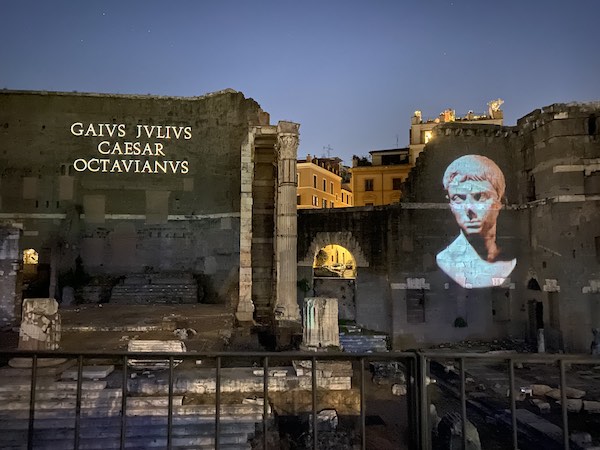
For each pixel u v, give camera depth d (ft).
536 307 111.75
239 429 34.78
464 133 116.88
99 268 114.83
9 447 31.81
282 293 68.03
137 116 118.62
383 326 115.14
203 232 114.83
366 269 118.01
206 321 74.49
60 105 117.50
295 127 70.90
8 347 54.08
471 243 115.03
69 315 79.30
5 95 116.78
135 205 117.08
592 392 72.54
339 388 42.93
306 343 48.88
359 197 193.88
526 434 56.34
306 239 122.93
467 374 87.10
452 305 113.39
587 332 98.53
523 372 87.45
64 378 38.11
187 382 39.27
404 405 59.72
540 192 108.37
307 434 38.99
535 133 110.01
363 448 18.44
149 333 61.46
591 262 99.35
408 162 191.83
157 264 115.55
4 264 70.28
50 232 114.62
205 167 116.88
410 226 114.83
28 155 116.16
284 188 69.62
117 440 32.94
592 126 102.58
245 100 115.75
